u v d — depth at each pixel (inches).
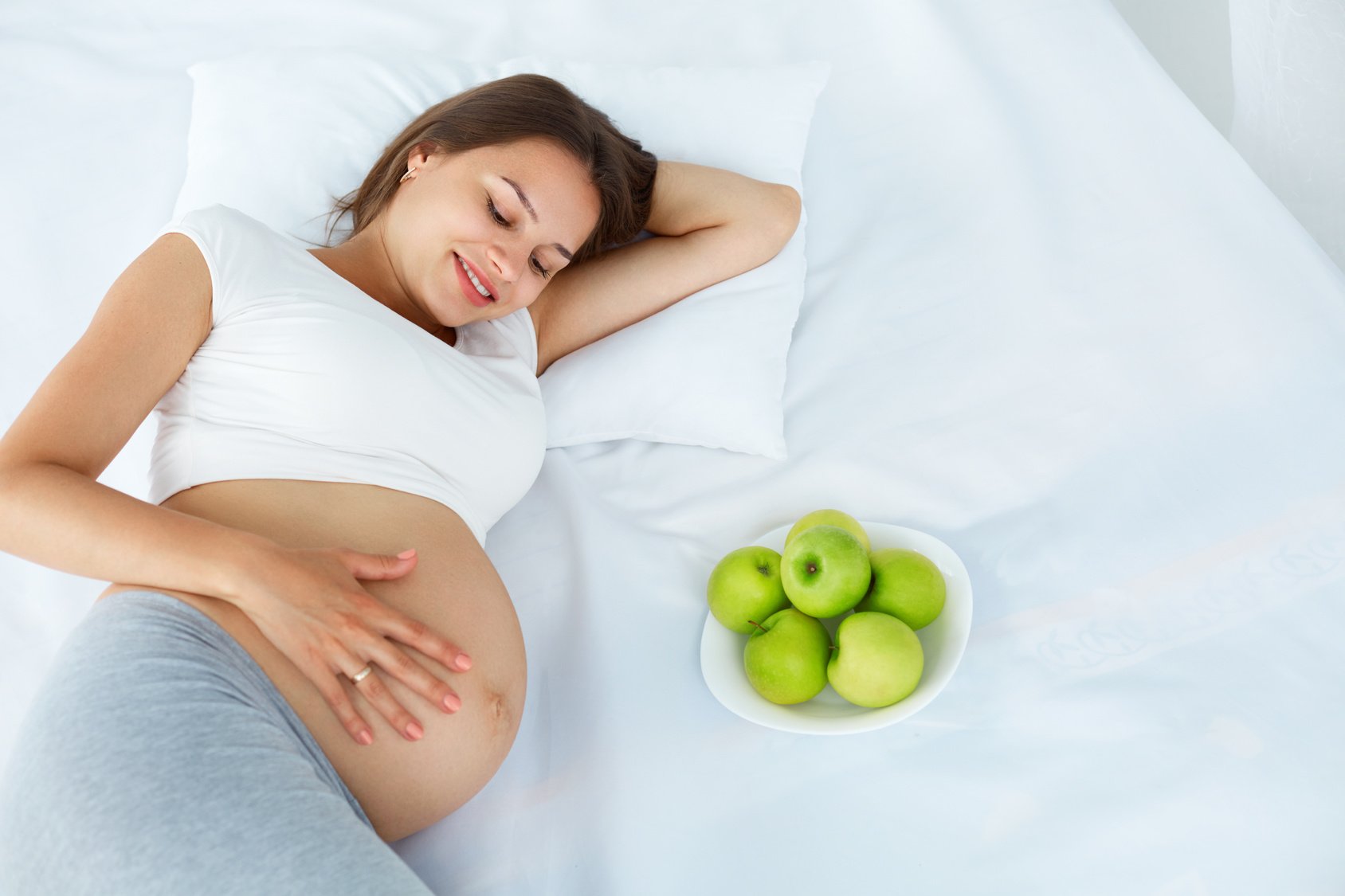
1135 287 58.0
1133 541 46.9
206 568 35.5
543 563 50.8
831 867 37.9
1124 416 52.3
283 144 59.9
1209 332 54.9
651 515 52.7
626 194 55.4
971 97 67.8
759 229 58.2
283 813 30.9
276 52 64.5
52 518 35.5
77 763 31.1
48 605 50.4
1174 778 38.1
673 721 43.3
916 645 40.1
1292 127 62.9
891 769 40.3
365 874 30.2
